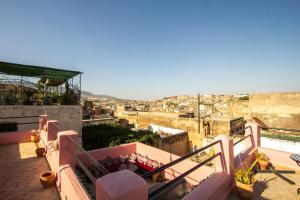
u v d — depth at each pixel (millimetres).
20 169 5383
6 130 9789
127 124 28266
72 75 14320
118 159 8555
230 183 4133
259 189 4477
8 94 11102
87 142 13992
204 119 19172
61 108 11742
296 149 8859
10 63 10672
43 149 6473
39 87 13883
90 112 26812
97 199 1810
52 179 4383
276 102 14336
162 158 8516
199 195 3299
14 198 3941
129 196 1654
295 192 4328
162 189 2342
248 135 6078
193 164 7504
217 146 4234
